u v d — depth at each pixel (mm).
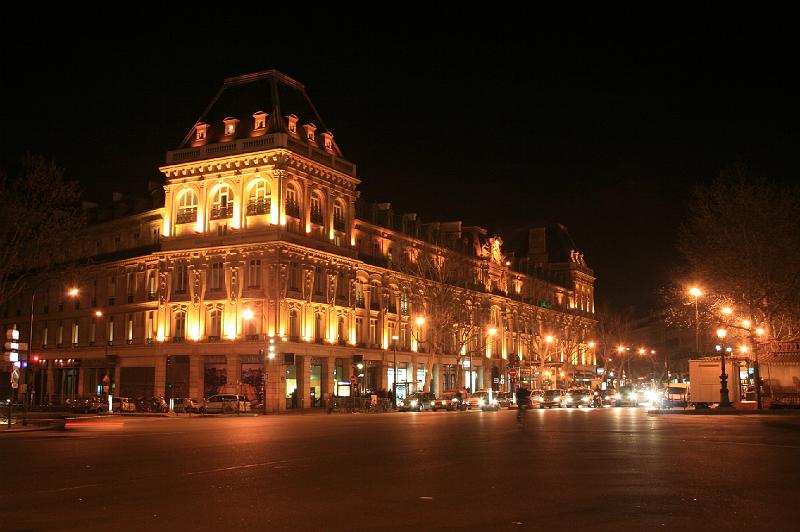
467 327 83500
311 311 65875
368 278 75188
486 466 16500
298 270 64625
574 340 119125
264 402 58125
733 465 16391
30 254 54250
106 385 71875
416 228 85812
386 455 19281
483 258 97250
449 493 12586
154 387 67312
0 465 17688
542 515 10523
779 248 51906
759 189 53188
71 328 77688
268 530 9672
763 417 41250
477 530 9578
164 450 21656
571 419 40656
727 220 53719
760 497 11938
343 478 14602
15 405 60031
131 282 72375
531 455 18953
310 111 70438
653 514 10516
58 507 11539
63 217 58312
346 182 71188
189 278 66125
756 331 52719
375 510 11039
